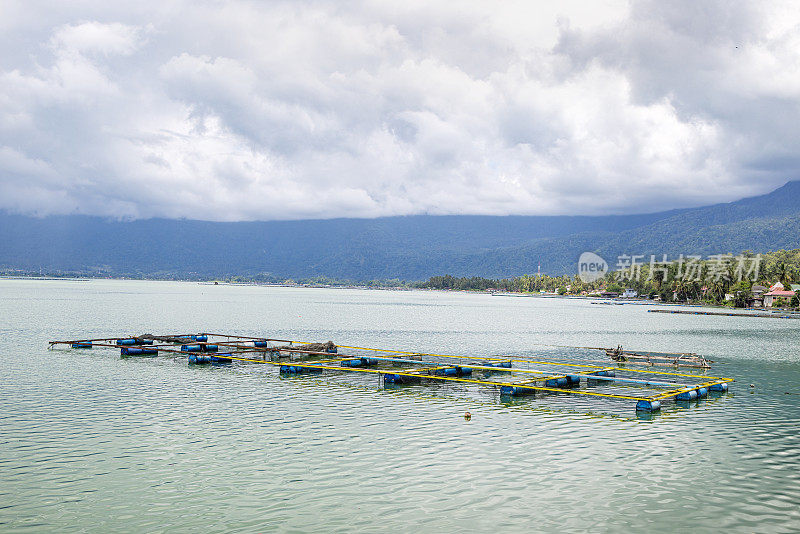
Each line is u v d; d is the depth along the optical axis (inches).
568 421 1457.9
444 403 1652.3
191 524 848.9
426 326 4827.8
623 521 880.9
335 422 1419.8
